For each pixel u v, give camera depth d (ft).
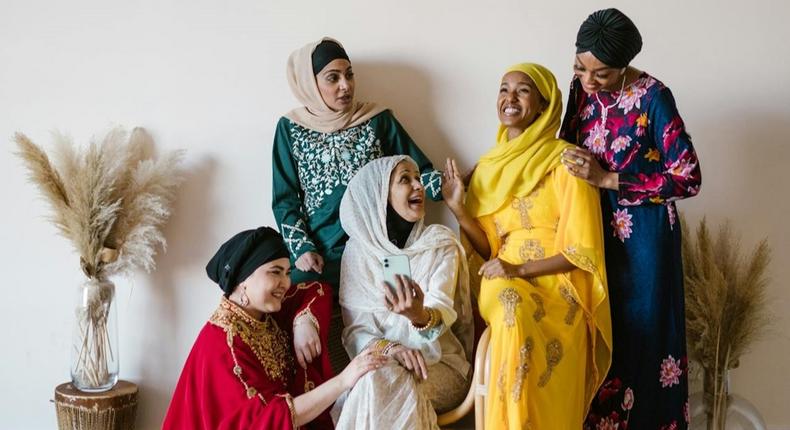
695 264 10.27
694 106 11.12
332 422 9.34
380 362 8.63
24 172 11.30
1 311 11.41
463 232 10.26
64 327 11.39
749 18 11.04
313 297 9.56
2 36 11.26
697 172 9.11
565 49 11.11
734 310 10.18
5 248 11.36
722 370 10.29
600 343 9.49
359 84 11.22
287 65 10.89
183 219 11.32
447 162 10.18
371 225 9.90
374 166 10.01
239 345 8.79
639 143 9.36
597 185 9.31
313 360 9.37
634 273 9.41
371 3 11.16
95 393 10.63
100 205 10.56
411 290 8.84
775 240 11.14
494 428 8.91
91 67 11.29
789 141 11.07
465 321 10.09
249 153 11.27
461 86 11.18
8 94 11.30
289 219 10.62
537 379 8.98
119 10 11.25
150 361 11.37
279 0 11.19
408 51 11.18
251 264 8.90
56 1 11.25
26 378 11.44
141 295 11.34
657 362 9.38
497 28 11.12
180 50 11.26
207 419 8.61
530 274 9.34
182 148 11.28
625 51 8.99
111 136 10.80
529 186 9.62
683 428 9.56
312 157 10.72
